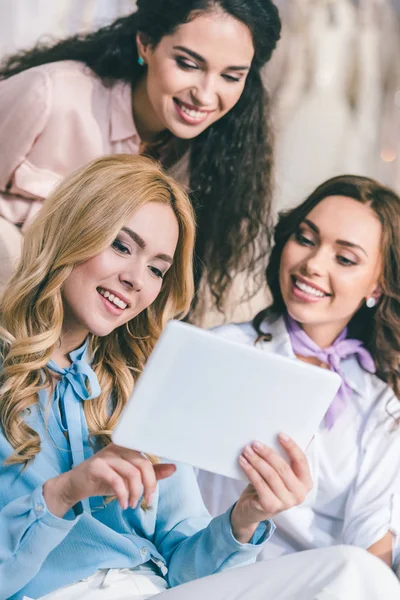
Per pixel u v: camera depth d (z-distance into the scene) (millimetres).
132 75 2814
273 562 1497
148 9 2799
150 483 1406
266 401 1442
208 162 2971
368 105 4164
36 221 1748
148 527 1783
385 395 2529
